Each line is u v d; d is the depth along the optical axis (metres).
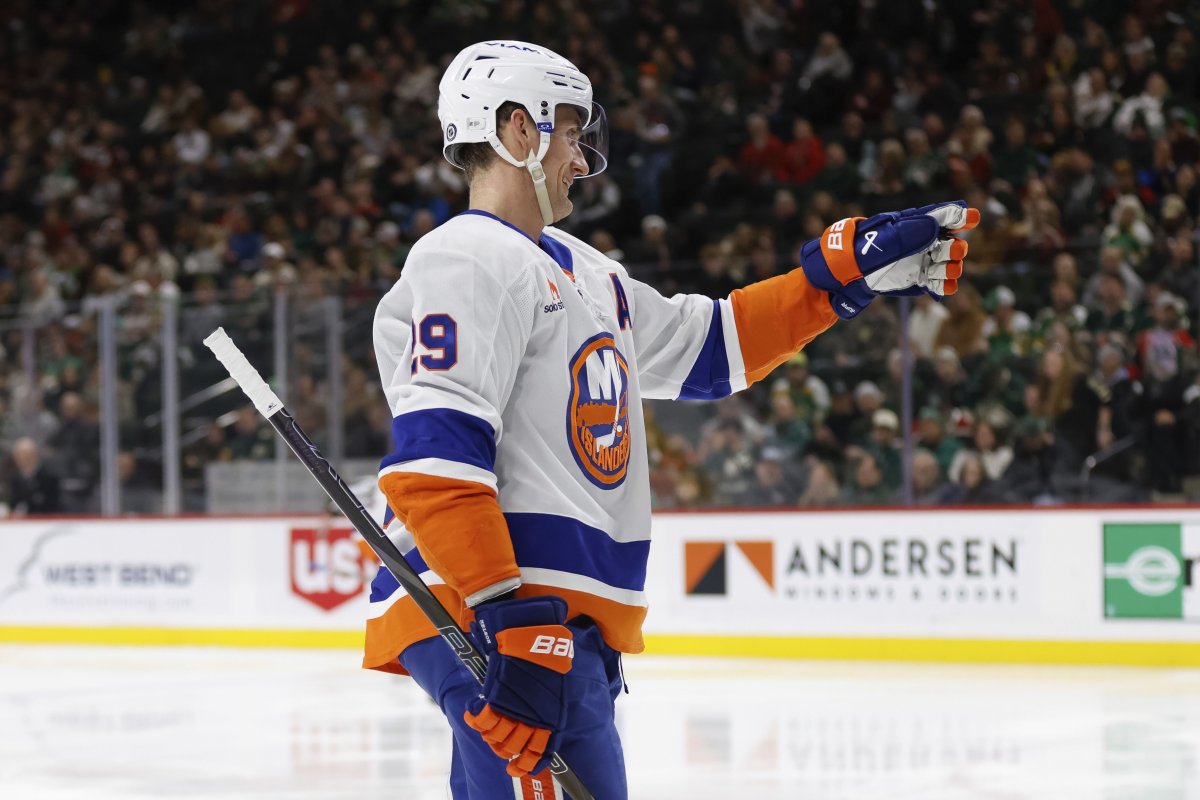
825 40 13.79
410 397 2.11
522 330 2.19
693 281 9.48
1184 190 11.12
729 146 13.82
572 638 2.12
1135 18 12.86
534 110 2.31
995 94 13.29
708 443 9.91
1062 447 9.06
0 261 16.06
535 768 2.09
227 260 14.23
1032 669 8.98
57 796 5.61
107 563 11.39
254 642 10.98
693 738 6.64
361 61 16.27
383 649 2.36
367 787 5.62
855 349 9.48
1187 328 8.79
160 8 18.67
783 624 9.76
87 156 16.67
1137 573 8.96
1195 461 8.81
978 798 5.26
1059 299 9.04
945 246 2.63
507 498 2.21
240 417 10.57
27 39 18.89
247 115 16.39
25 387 11.12
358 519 2.21
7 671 9.76
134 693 8.57
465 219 2.26
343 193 15.10
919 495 9.40
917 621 9.44
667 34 14.87
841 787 5.48
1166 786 5.44
